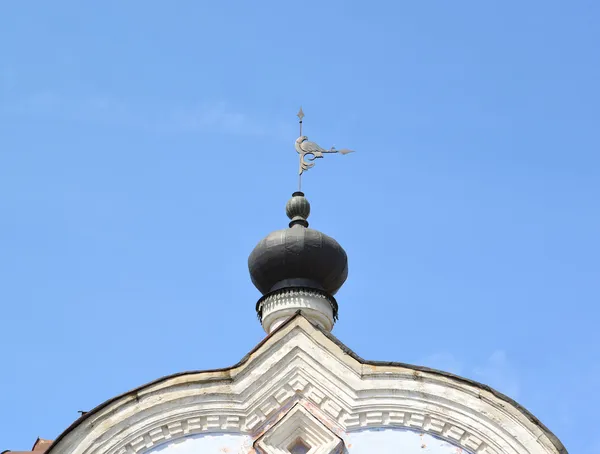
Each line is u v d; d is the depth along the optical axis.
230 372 26.81
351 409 26.44
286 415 26.41
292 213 33.09
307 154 33.72
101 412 26.38
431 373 26.64
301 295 31.50
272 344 27.02
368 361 26.83
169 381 26.67
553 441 25.77
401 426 26.36
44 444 29.14
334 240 32.59
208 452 26.22
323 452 25.98
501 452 25.88
